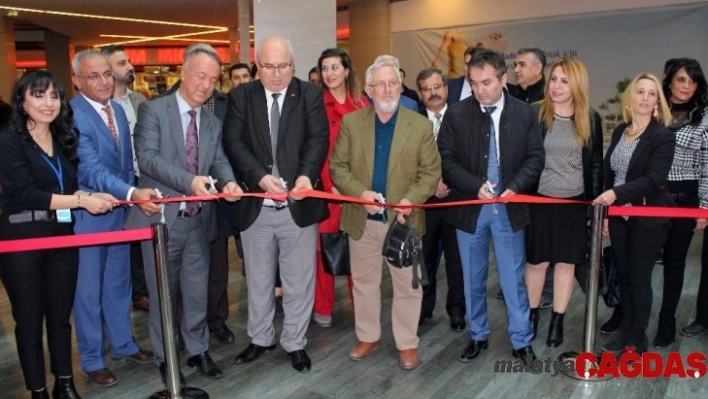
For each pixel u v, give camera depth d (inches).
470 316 122.6
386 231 115.0
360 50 386.0
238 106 113.4
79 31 523.8
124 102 143.9
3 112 186.9
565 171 118.6
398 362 122.5
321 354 127.3
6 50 439.2
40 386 99.8
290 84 114.4
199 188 100.9
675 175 128.4
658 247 115.6
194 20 450.0
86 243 94.2
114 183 104.8
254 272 118.3
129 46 645.9
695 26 271.1
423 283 114.1
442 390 109.9
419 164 114.3
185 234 109.1
